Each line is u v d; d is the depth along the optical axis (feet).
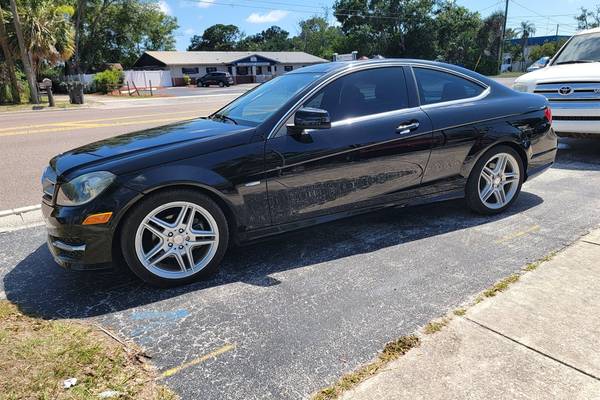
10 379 7.35
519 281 10.48
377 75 13.29
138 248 10.34
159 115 51.52
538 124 15.40
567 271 10.85
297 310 9.73
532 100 15.69
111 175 10.07
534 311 9.24
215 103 73.77
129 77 157.89
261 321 9.34
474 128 14.15
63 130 39.50
